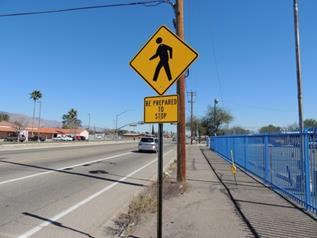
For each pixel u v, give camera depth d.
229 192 12.56
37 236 7.34
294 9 16.25
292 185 11.16
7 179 15.07
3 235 7.32
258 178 16.69
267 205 10.24
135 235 7.35
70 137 121.69
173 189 12.70
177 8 14.35
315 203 9.16
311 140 9.52
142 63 6.95
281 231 7.58
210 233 7.43
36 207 10.03
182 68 6.68
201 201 10.85
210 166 23.73
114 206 10.59
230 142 28.88
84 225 8.34
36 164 22.45
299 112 15.71
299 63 16.05
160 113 6.49
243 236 7.21
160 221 6.31
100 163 25.41
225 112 112.62
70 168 20.84
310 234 7.38
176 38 6.76
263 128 74.06
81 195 12.26
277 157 12.95
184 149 14.51
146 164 26.06
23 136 97.00
